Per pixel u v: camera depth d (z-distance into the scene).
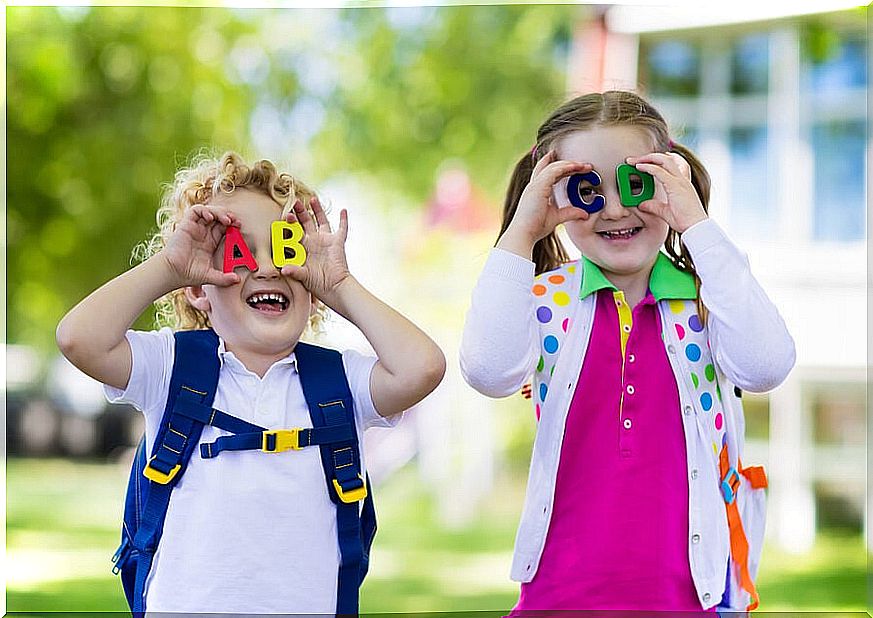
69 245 11.16
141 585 2.61
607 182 2.94
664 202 2.93
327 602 2.65
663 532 2.85
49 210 11.09
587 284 2.97
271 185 2.82
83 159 11.06
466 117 12.54
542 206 2.90
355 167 12.41
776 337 2.83
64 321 2.59
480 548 7.45
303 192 2.91
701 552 2.86
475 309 2.87
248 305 2.73
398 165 12.42
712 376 2.94
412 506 8.92
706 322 2.97
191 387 2.68
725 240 2.87
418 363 2.71
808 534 8.51
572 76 10.01
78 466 11.23
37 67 10.87
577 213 2.90
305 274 2.73
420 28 12.70
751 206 8.74
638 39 8.66
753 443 9.28
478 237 11.45
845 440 8.64
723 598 2.91
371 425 2.82
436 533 7.98
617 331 2.95
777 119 8.70
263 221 2.78
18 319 11.35
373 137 12.46
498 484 9.63
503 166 12.37
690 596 2.85
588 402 2.91
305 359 2.78
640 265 2.94
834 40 8.63
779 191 8.70
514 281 2.85
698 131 8.80
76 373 11.57
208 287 2.77
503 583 6.32
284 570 2.60
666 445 2.89
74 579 6.38
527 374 2.89
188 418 2.65
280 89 12.04
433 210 11.77
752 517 3.06
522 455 9.81
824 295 8.45
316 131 12.30
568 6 10.25
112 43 11.10
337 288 2.78
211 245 2.74
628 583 2.83
